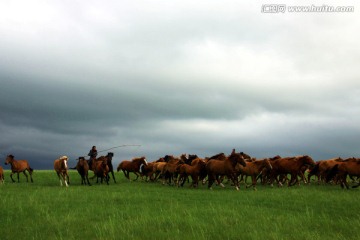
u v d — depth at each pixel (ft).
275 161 84.89
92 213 47.32
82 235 36.60
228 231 37.29
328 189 75.77
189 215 43.83
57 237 35.94
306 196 61.93
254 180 77.61
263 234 35.81
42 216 45.27
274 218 43.55
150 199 59.77
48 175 125.08
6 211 48.06
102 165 92.94
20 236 36.35
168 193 68.49
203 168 83.05
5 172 139.44
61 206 52.37
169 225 40.57
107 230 37.68
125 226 39.75
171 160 94.63
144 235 36.19
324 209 49.37
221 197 61.77
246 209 48.67
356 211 47.70
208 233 36.76
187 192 70.08
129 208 50.75
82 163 89.86
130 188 79.30
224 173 77.56
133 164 104.06
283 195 63.72
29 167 102.27
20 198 59.52
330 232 36.65
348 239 33.94
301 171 92.58
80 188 77.92
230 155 77.30
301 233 36.32
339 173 79.10
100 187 82.07
